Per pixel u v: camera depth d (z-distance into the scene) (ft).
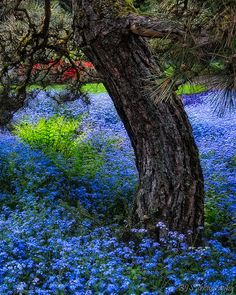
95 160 30.50
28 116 44.88
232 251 17.67
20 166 27.30
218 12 10.18
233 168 29.84
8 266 15.28
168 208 17.52
